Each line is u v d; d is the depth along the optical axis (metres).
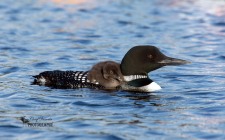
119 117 10.42
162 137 9.27
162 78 14.13
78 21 23.41
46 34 20.62
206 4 27.67
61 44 18.89
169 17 24.36
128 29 21.69
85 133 9.44
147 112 10.78
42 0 28.86
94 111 10.84
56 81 12.99
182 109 11.01
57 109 10.98
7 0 28.91
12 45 18.50
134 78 12.95
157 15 24.91
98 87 12.78
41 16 24.55
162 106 11.25
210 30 21.38
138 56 12.95
